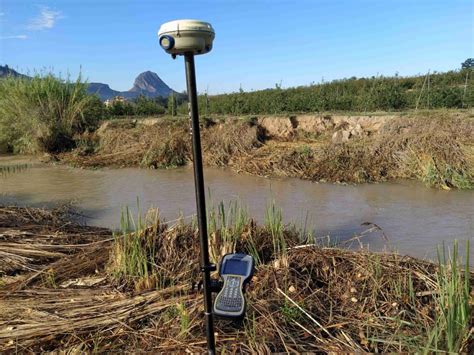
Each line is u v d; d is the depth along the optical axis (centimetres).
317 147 711
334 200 507
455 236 374
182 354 198
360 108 927
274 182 614
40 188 631
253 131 825
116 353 201
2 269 308
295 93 1103
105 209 504
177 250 293
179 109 1285
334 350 195
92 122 1060
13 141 1027
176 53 143
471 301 201
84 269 298
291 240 315
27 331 217
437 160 582
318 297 240
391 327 209
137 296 250
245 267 162
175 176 696
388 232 390
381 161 632
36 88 1007
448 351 179
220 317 153
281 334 205
